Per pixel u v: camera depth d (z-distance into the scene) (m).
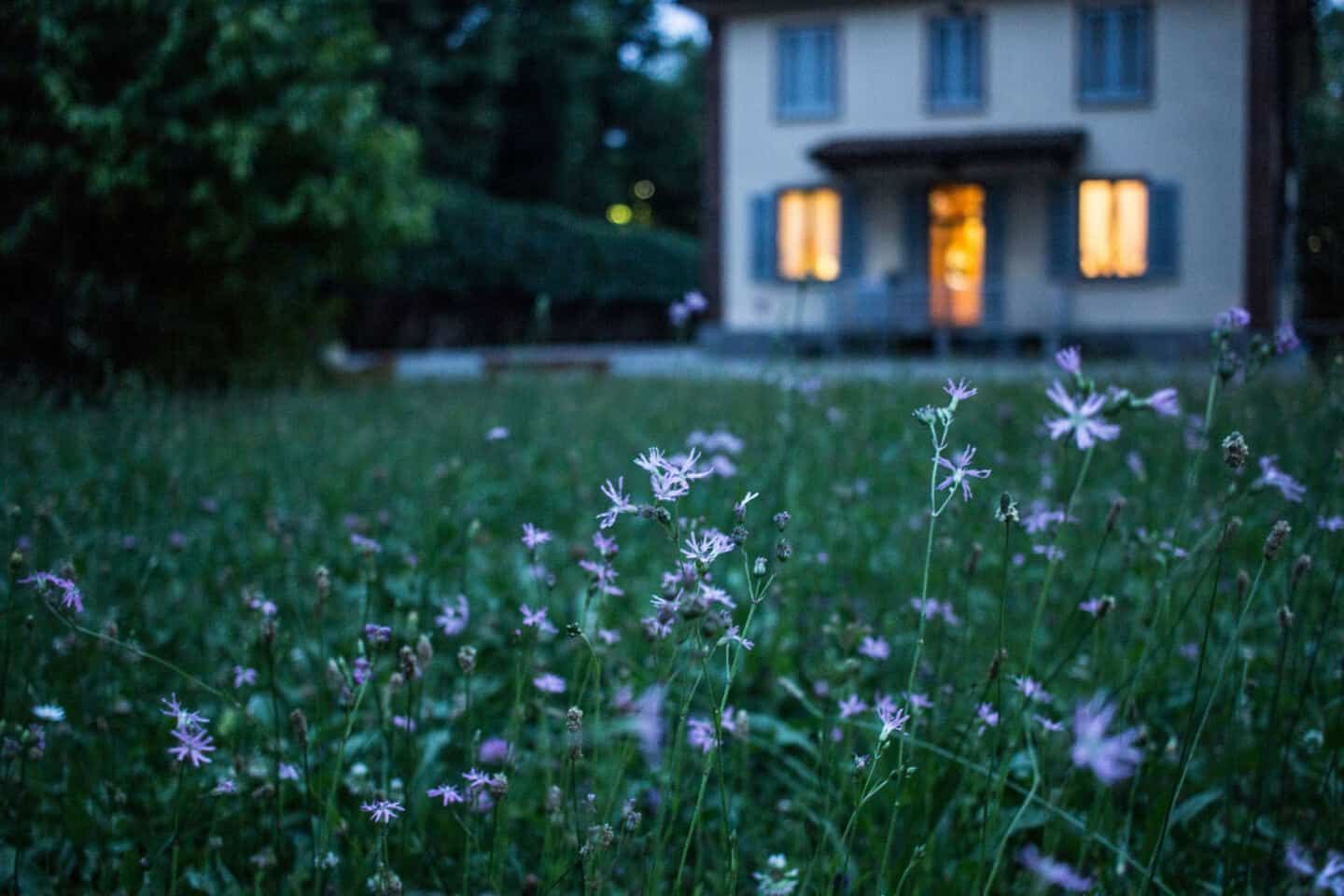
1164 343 18.28
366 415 8.13
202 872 1.90
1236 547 3.00
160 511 4.10
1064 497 3.05
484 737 2.42
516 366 11.43
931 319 18.95
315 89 11.71
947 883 1.82
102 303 11.24
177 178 11.21
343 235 12.80
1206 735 2.26
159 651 2.84
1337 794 1.94
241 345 12.50
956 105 19.06
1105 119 18.45
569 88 34.28
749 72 20.05
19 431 5.67
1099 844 1.88
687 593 1.38
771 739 2.59
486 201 26.38
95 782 2.10
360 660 1.86
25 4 10.30
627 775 2.30
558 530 4.45
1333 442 2.96
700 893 1.68
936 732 2.14
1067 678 2.58
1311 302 21.98
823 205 19.92
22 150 10.63
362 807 1.58
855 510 3.97
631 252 28.97
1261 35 17.67
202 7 10.94
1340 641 2.45
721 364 13.91
